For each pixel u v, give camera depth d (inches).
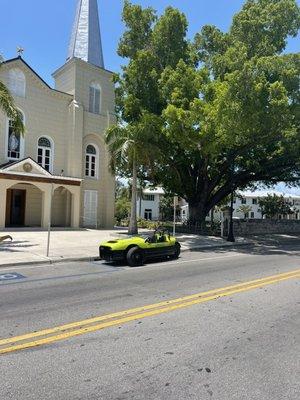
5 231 1019.3
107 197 1346.0
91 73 1323.8
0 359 191.2
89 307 289.0
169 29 1005.2
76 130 1264.8
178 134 829.8
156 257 590.9
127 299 315.3
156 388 162.1
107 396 155.2
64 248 693.3
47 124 1232.2
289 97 816.9
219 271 472.4
